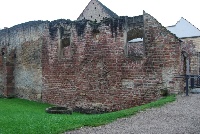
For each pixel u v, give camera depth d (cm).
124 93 1369
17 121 955
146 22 1312
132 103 1343
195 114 915
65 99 1614
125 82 1366
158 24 1284
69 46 1675
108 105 1420
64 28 1623
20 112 1368
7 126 873
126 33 1368
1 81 2209
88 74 1502
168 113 937
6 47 2178
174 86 1255
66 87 1611
